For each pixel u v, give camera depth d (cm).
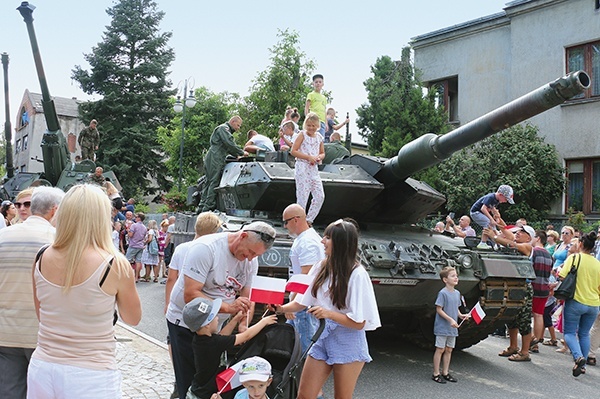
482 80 2092
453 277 758
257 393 369
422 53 2262
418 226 1002
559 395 709
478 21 2084
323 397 664
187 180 3195
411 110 2000
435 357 758
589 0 1814
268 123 2808
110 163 3588
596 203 1834
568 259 833
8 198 1706
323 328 436
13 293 407
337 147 1031
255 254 444
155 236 1683
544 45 1916
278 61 2791
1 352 412
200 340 392
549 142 1925
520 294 850
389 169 885
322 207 892
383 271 755
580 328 838
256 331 415
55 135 1557
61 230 320
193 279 438
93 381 309
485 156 1905
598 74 1812
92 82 3731
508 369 838
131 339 880
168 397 588
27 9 1277
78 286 311
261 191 852
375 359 874
